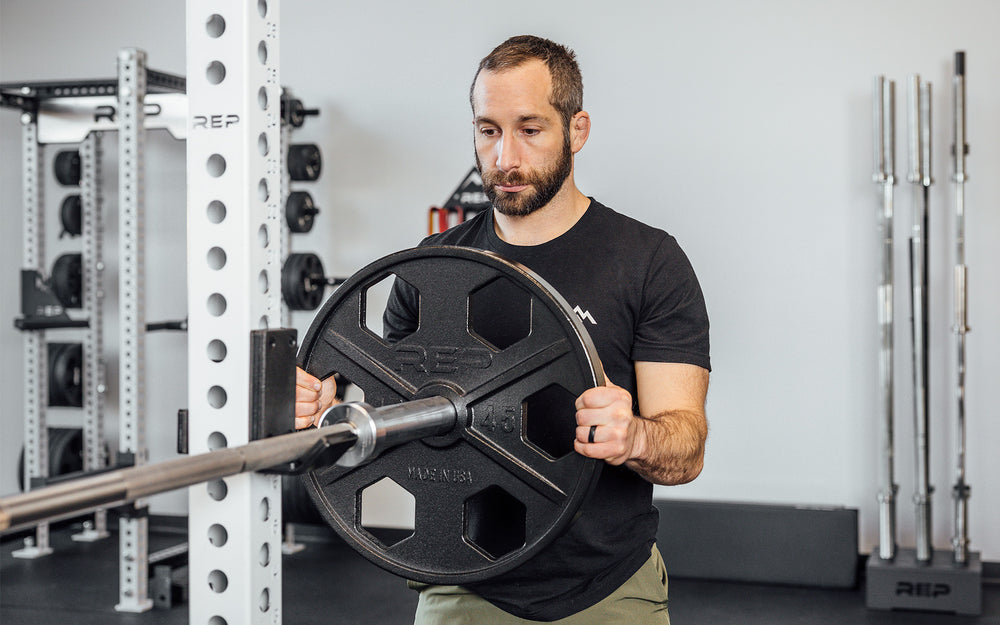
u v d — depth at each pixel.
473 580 1.21
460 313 1.24
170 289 4.82
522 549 1.20
